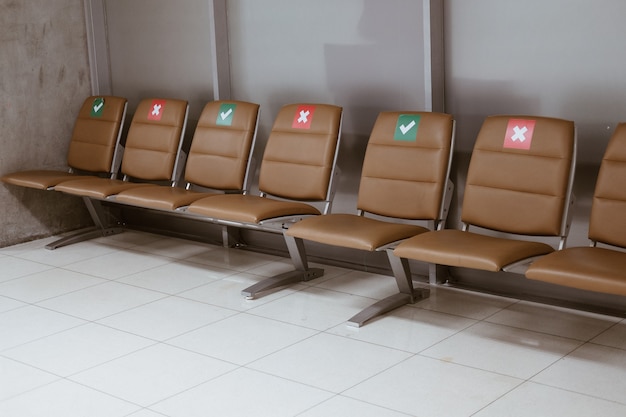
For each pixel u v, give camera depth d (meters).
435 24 4.69
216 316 4.46
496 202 4.21
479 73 4.70
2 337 4.27
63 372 3.80
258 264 5.44
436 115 4.46
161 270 5.36
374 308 4.38
